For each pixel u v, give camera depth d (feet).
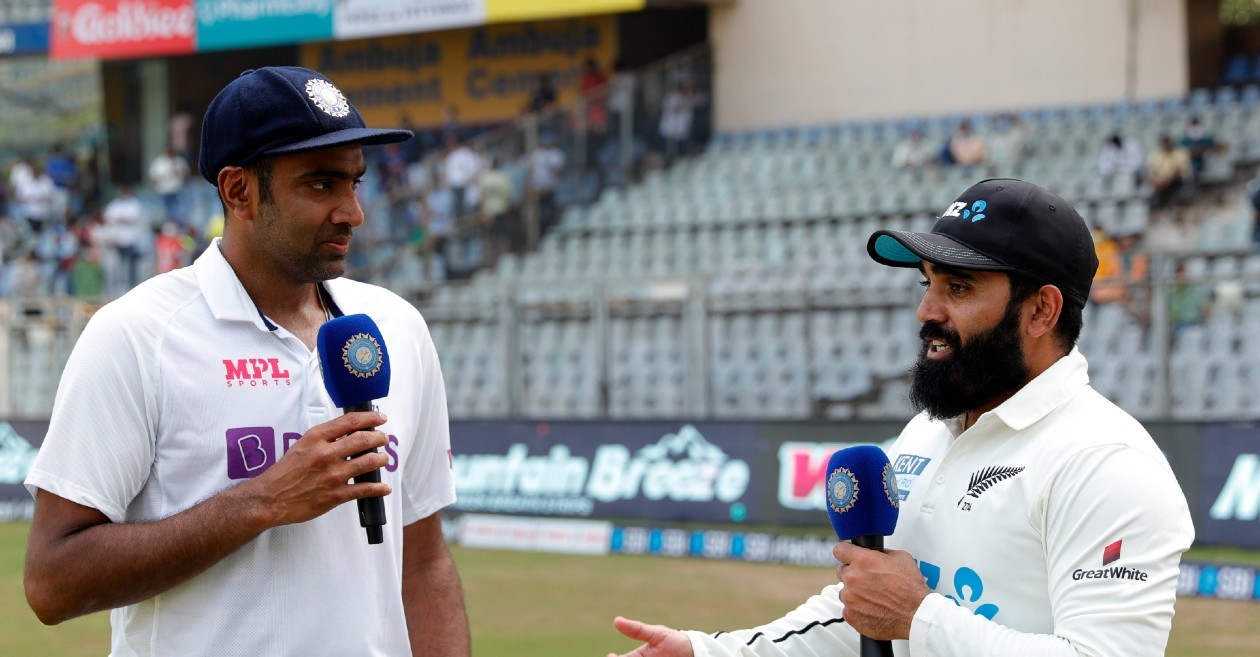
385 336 9.86
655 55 67.87
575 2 61.67
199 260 9.40
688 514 34.78
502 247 54.49
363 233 53.31
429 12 64.03
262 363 9.15
